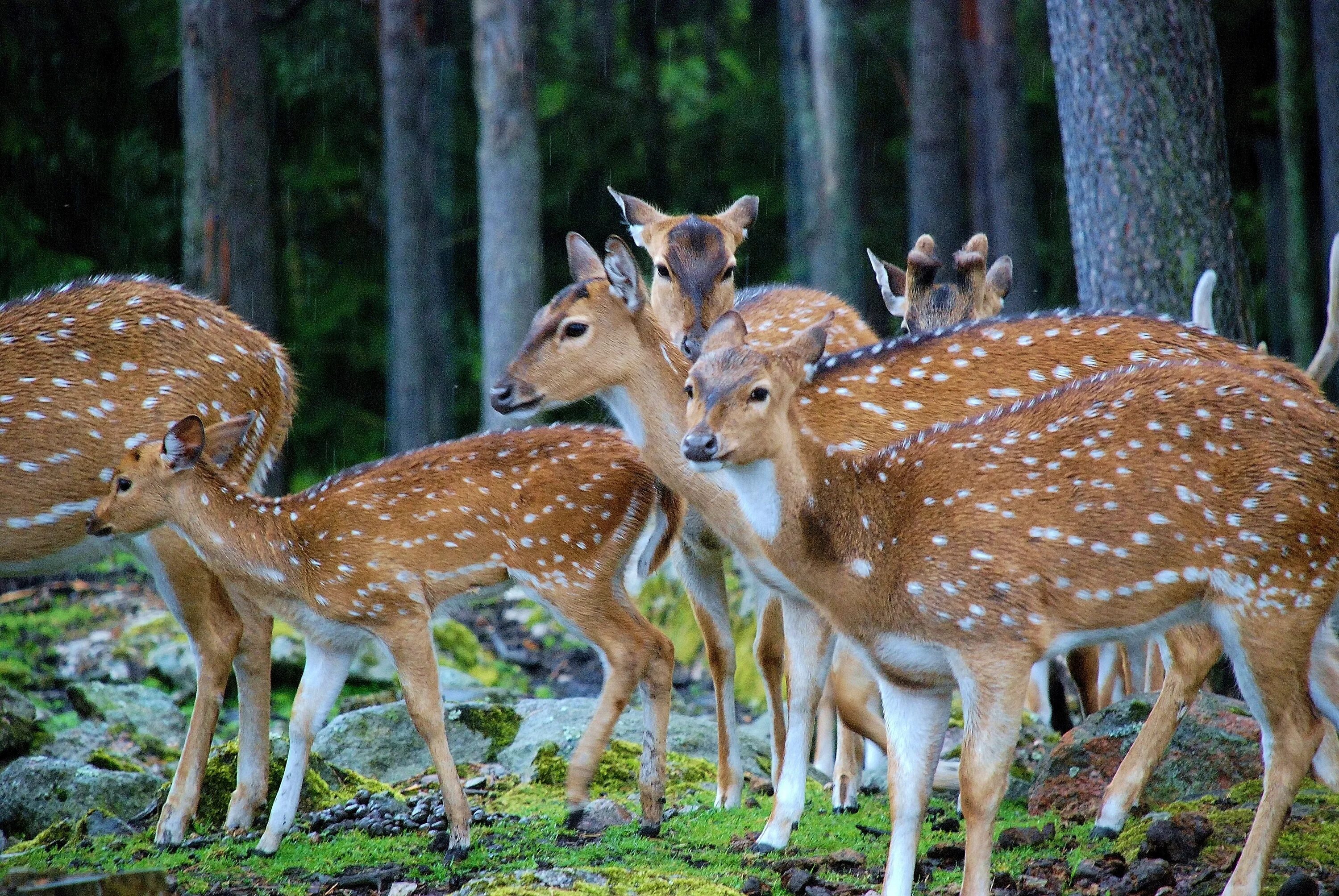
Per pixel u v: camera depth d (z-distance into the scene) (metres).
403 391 26.70
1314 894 7.89
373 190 32.38
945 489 8.18
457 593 10.12
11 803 10.96
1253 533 8.02
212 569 10.05
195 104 22.52
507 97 24.47
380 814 10.49
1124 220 14.60
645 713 10.13
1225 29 29.80
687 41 40.03
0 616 18.31
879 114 35.94
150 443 10.12
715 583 10.91
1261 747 9.95
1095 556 8.02
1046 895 8.39
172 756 13.85
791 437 8.20
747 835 9.85
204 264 22.55
